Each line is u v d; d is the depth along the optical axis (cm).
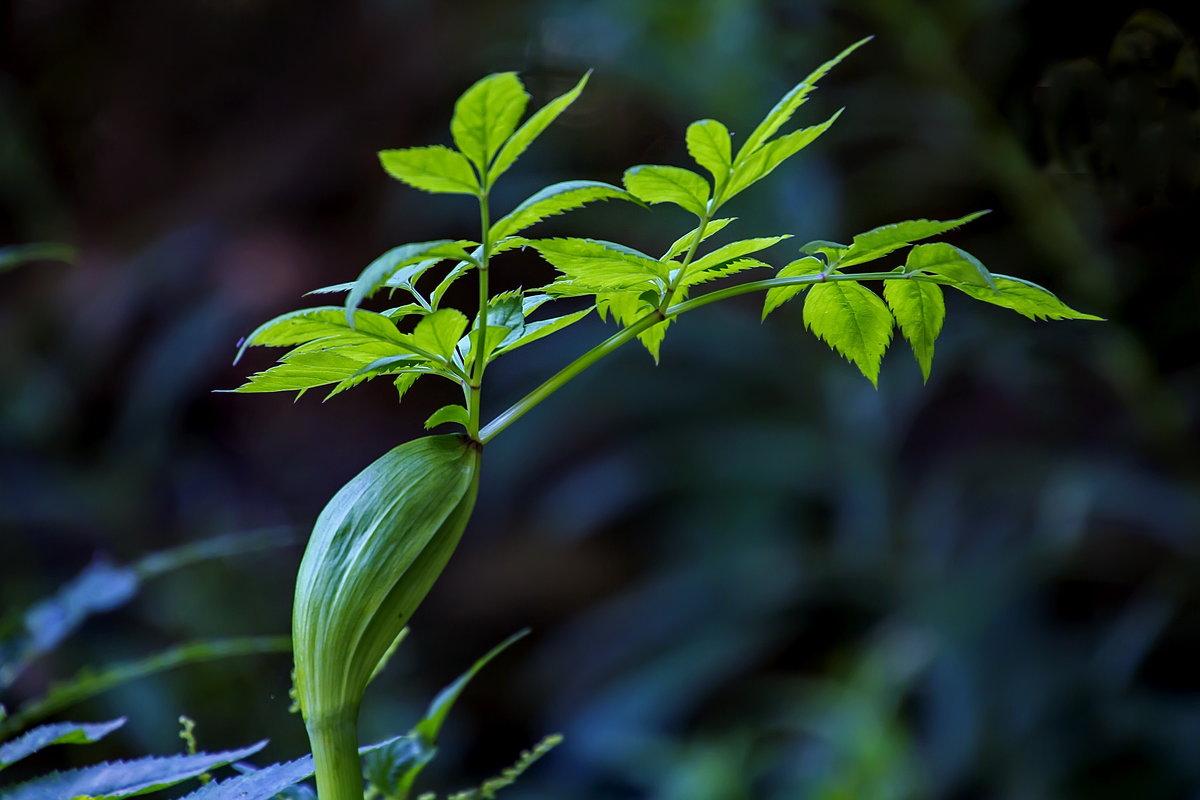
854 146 436
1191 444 323
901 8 301
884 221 394
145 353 536
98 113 688
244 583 382
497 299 90
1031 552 336
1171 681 366
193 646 102
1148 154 270
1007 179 305
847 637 414
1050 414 421
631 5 343
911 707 364
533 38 571
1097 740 320
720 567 401
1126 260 305
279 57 682
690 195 89
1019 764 315
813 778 291
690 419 440
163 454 466
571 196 87
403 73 631
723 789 285
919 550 363
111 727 94
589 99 577
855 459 356
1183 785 312
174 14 684
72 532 418
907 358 357
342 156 629
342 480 592
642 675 379
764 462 396
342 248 600
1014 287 90
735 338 395
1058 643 344
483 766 466
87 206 676
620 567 543
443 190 86
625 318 93
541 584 545
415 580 89
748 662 397
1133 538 413
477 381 90
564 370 91
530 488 558
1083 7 276
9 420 437
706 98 343
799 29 357
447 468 90
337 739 89
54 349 532
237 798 88
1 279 570
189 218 620
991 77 300
